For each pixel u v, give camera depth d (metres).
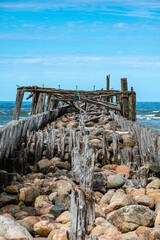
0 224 4.75
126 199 6.19
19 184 8.15
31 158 10.94
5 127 9.39
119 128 14.45
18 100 14.55
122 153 10.04
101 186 7.63
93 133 12.48
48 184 8.45
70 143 10.69
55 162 10.73
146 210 5.46
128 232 5.34
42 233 5.43
